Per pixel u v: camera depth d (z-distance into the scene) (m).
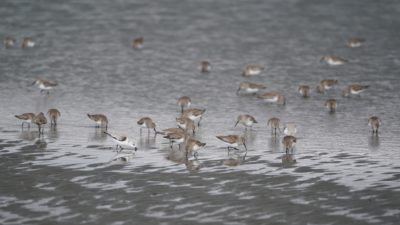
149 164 25.42
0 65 42.81
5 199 21.69
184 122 29.64
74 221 20.09
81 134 29.36
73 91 37.38
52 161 25.55
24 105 34.25
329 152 27.22
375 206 21.41
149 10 60.16
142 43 48.09
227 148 27.73
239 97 36.94
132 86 38.72
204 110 31.52
